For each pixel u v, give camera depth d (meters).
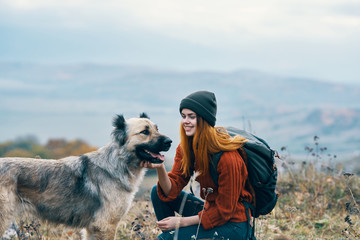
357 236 4.98
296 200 6.43
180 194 4.49
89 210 4.71
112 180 4.80
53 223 4.76
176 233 3.89
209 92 3.90
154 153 4.86
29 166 4.63
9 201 4.45
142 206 6.50
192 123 3.85
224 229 3.90
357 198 6.39
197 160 3.97
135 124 4.90
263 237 5.06
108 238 4.77
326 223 5.59
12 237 5.20
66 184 4.65
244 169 3.83
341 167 7.64
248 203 4.01
